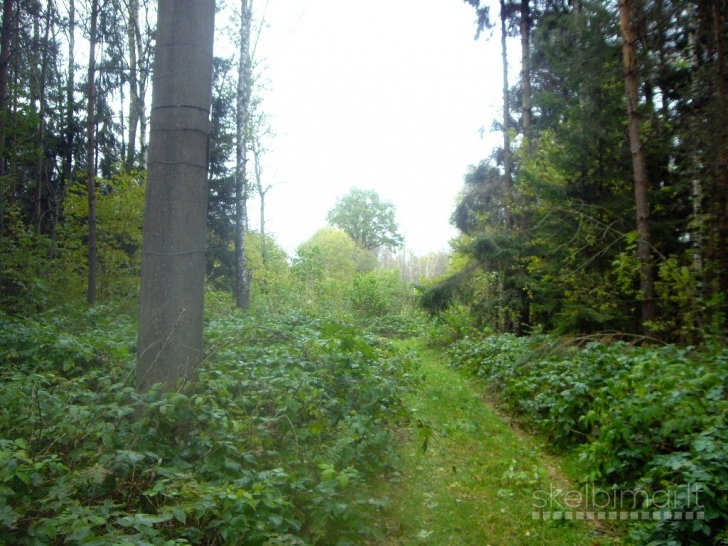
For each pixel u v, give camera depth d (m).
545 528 4.61
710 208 10.31
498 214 19.30
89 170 14.12
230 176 23.75
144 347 4.74
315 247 25.17
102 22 18.81
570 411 6.85
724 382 5.48
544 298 14.18
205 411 4.13
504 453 6.73
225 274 23.80
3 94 12.98
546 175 13.39
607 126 11.94
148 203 4.83
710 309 8.96
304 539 3.76
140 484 3.60
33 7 17.22
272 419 4.73
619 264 10.43
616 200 12.34
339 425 5.24
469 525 4.65
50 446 3.74
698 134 10.14
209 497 3.26
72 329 9.22
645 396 5.37
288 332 7.53
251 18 17.97
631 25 10.80
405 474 5.81
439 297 17.52
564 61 12.61
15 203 16.73
